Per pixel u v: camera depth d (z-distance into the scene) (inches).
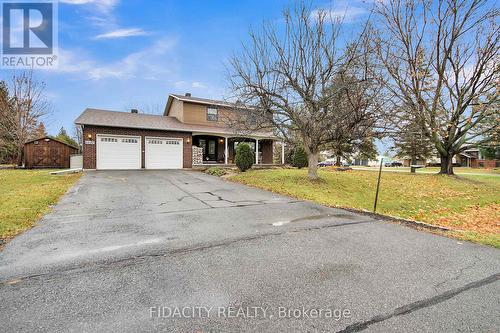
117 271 122.0
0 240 159.3
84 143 610.5
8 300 97.8
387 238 177.0
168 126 714.2
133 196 307.4
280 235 177.3
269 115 419.8
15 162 893.8
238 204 277.1
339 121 381.1
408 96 549.3
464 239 181.2
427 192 448.8
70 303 96.7
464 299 104.1
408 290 109.9
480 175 759.1
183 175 537.3
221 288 108.8
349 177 573.0
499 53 514.0
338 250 152.6
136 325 85.3
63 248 148.5
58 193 311.0
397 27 565.6
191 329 83.8
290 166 846.5
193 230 184.9
